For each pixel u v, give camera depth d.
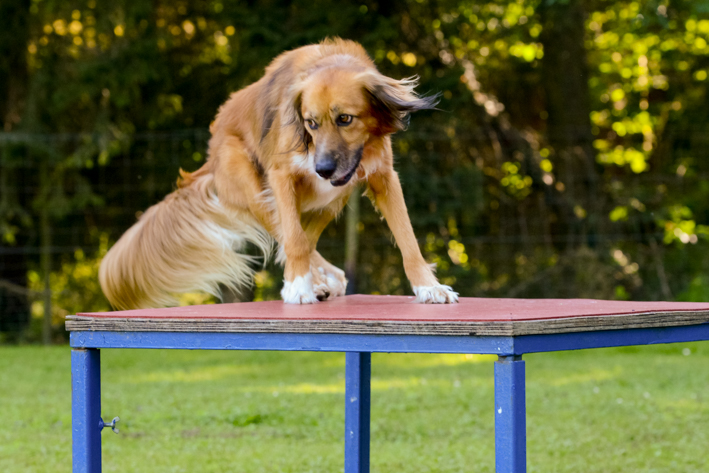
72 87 11.62
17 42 12.36
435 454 4.96
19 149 11.62
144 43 11.69
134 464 4.73
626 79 14.63
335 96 3.59
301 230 3.84
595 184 12.05
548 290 11.25
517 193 12.40
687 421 5.83
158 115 12.18
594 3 13.77
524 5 12.77
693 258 11.72
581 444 5.17
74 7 11.87
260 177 4.20
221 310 3.12
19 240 12.43
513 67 14.02
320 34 11.19
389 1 11.98
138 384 7.88
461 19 12.51
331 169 3.56
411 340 2.50
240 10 11.62
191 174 4.51
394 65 12.27
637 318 2.79
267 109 4.05
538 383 7.70
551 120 13.01
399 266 11.34
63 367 9.26
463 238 11.59
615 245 11.73
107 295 4.24
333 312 2.92
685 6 11.70
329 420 6.03
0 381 8.21
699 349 10.37
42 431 5.72
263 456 4.94
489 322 2.37
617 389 7.25
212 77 12.80
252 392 7.29
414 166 11.54
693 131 13.42
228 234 4.33
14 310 12.12
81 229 12.38
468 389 7.31
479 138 12.00
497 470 2.37
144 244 4.25
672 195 12.45
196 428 5.84
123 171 12.33
